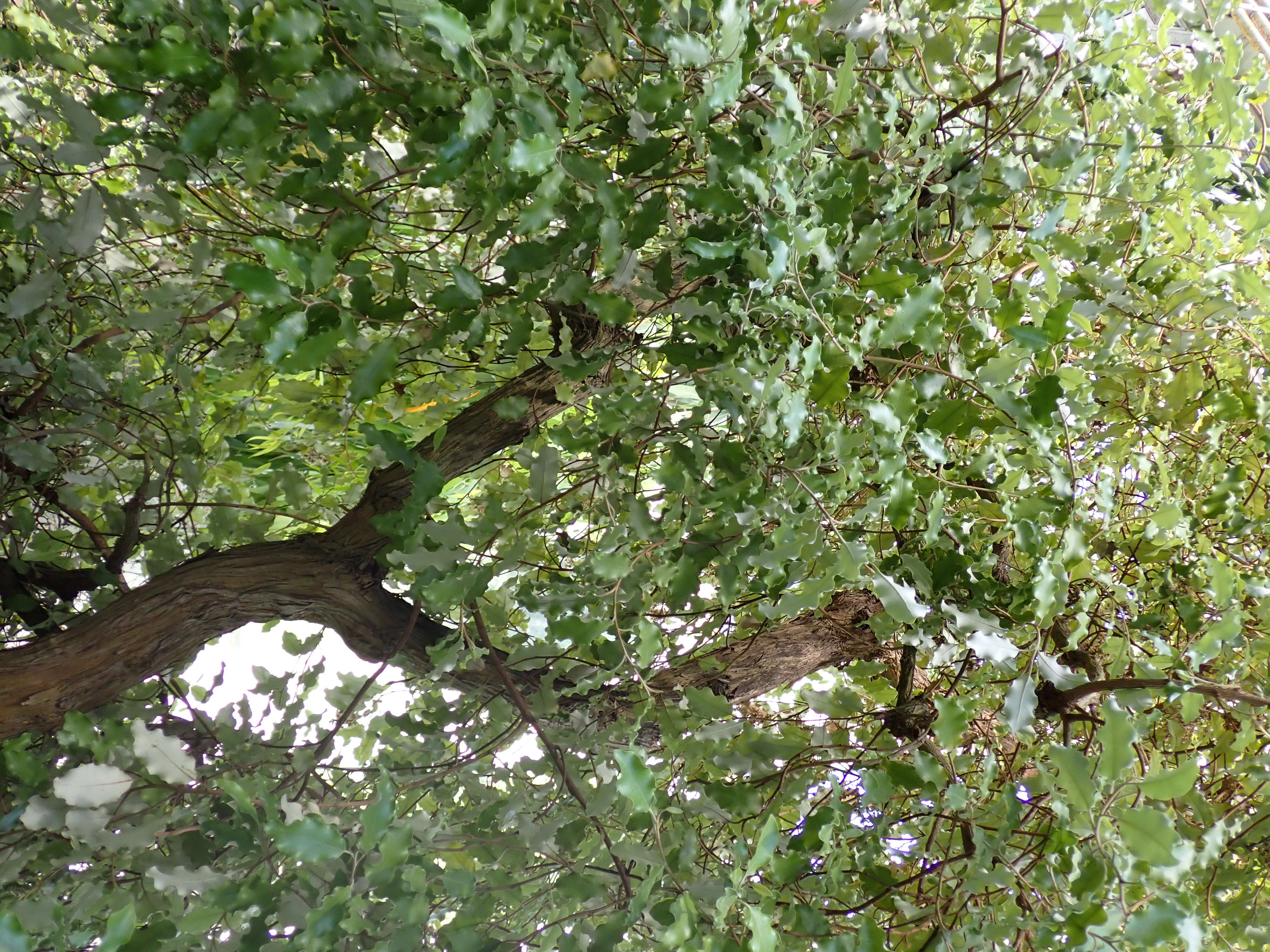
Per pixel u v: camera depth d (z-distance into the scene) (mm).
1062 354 1428
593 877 1203
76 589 1670
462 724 1500
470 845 1259
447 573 1218
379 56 989
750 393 1115
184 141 950
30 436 1461
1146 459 1542
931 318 1167
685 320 1244
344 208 1102
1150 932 970
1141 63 1692
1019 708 1212
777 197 1128
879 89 1335
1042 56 1478
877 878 1320
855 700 1539
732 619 1694
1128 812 1009
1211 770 1615
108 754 1147
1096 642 1687
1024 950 1250
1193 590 1534
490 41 969
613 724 1432
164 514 1739
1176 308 1604
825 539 1188
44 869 1181
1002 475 1353
